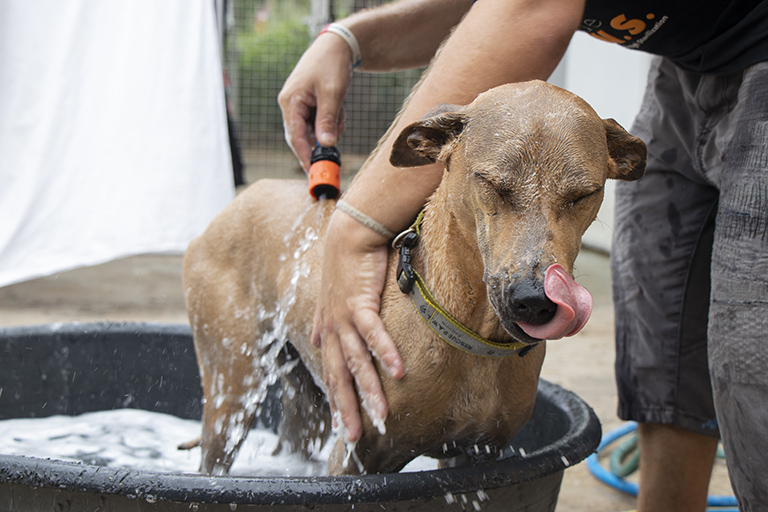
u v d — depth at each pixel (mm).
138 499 1567
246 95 8695
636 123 2406
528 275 1346
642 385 2340
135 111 4363
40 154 4195
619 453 3348
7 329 3090
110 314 5602
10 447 2818
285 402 2678
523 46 1634
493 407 1807
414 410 1759
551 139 1430
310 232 2225
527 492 1776
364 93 8336
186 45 4395
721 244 1694
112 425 3109
